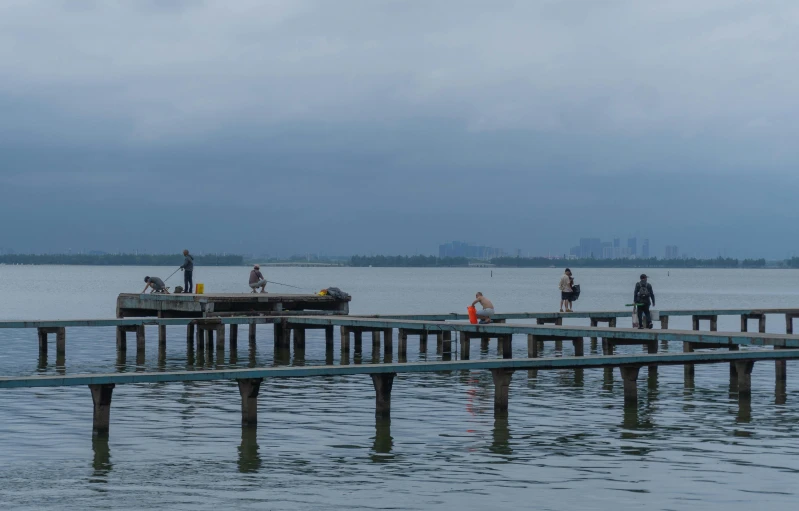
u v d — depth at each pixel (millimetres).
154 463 20453
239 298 45219
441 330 40656
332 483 18906
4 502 17531
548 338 40406
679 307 105750
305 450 21781
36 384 21969
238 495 18047
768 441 22906
